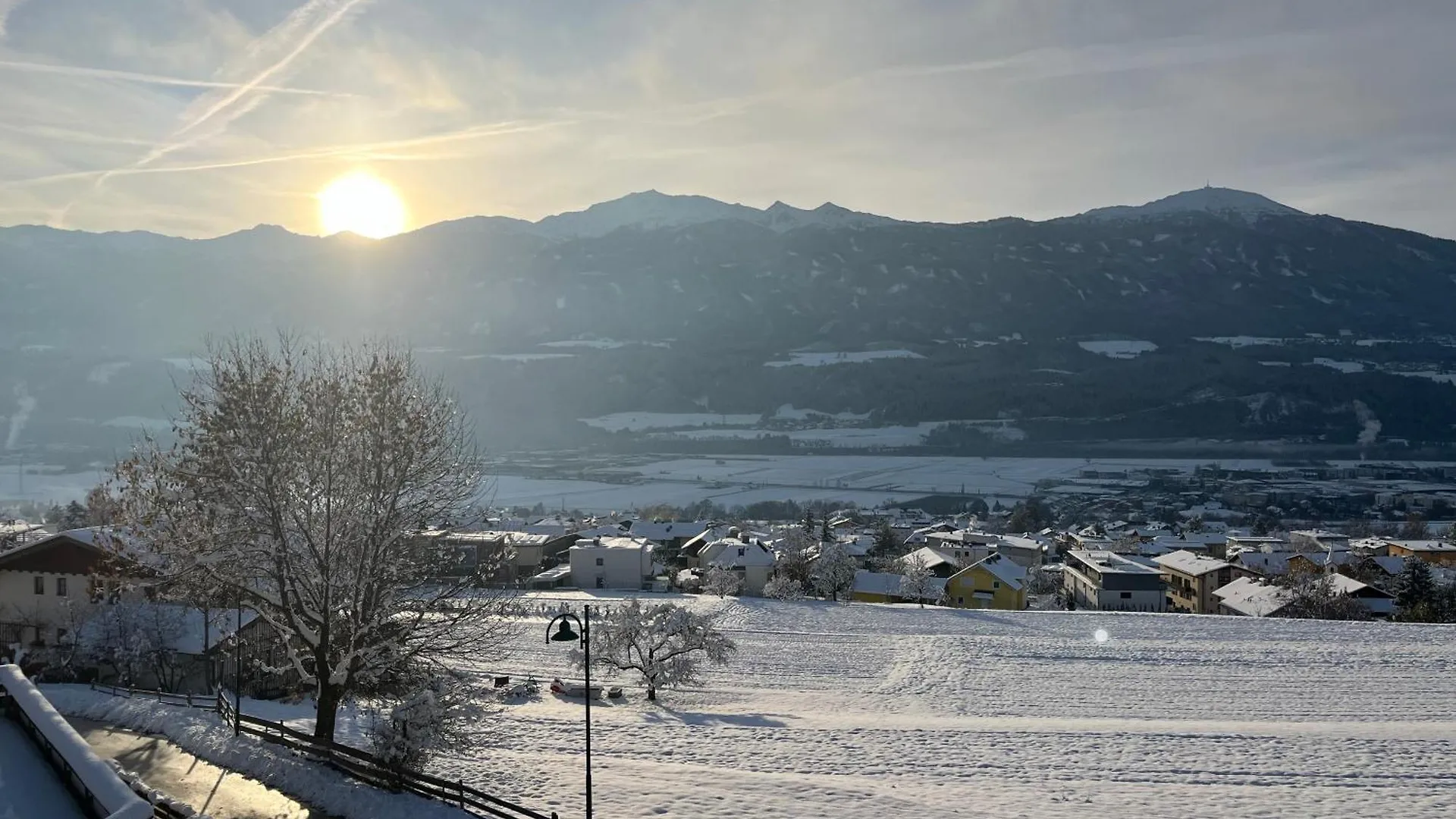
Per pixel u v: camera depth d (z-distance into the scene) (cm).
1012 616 8269
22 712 2136
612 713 4638
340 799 2361
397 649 2661
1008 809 3070
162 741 2891
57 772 1869
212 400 2541
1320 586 9006
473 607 2788
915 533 15350
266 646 4238
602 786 2905
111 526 2720
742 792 2911
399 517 2666
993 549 12769
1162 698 5422
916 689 5709
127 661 4150
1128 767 3719
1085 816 3042
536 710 4675
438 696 2514
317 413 2628
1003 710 5138
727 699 5347
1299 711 5075
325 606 2581
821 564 10038
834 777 3400
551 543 11844
